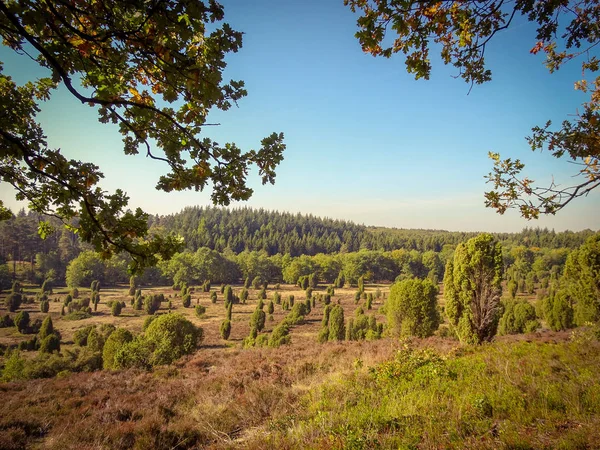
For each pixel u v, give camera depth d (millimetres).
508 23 2293
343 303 62875
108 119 2707
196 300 63281
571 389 5375
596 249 17234
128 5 2105
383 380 7492
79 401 8820
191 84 2383
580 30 2285
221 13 2211
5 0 2086
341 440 4387
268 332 37750
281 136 3037
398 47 2480
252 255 95062
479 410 4969
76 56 2334
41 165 2498
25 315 35406
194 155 3023
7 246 68625
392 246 141000
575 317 20281
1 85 2885
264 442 5020
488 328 14016
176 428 6438
